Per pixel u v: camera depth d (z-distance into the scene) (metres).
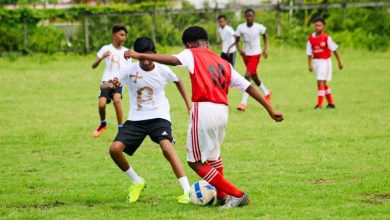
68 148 15.62
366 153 14.45
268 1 52.25
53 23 45.78
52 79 31.56
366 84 28.30
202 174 9.93
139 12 44.62
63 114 21.08
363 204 10.19
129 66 10.98
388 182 11.58
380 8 45.75
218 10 44.47
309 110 21.53
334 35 44.84
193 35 10.11
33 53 42.97
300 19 48.25
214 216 9.50
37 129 18.28
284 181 11.91
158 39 45.62
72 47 44.12
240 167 13.27
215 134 9.92
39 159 14.36
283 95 25.80
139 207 10.20
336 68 34.75
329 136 16.59
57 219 9.48
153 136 10.86
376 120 19.09
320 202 10.30
